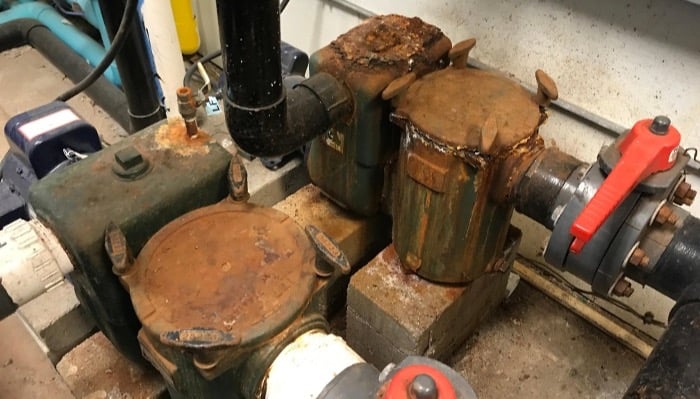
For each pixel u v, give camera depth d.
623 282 0.76
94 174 0.76
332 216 1.13
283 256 0.71
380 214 1.13
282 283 0.68
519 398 1.07
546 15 0.95
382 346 1.03
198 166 0.78
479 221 0.86
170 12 1.19
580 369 1.11
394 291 0.99
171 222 0.75
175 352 0.64
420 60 0.92
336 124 0.95
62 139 1.01
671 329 0.64
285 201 1.16
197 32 1.64
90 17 1.55
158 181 0.76
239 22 0.65
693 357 0.60
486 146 0.75
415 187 0.87
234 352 0.62
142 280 0.68
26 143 0.99
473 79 0.89
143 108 1.37
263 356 0.64
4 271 0.67
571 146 1.05
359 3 1.22
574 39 0.94
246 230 0.74
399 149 0.94
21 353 0.94
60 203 0.72
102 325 0.85
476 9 1.04
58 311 0.98
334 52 0.92
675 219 0.71
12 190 1.06
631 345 1.13
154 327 0.63
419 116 0.82
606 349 1.14
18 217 1.05
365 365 0.63
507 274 1.13
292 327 0.66
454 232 0.88
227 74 0.72
